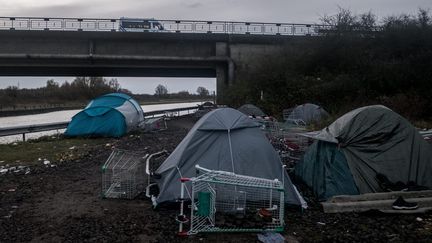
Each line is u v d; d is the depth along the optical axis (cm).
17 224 688
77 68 4191
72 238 624
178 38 3838
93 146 1650
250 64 3856
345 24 3603
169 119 3491
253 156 802
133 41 3806
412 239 629
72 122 1997
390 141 880
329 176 853
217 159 797
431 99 2731
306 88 3088
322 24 3984
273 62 3581
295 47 3741
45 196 870
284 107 3019
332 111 2738
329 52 3425
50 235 637
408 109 2616
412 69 2972
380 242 618
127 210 766
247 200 730
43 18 3725
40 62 3719
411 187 838
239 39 3919
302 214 751
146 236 634
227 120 846
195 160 801
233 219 680
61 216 732
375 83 3028
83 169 1165
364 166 857
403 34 3316
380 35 3462
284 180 788
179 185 771
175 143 1752
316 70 3422
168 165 866
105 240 616
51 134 2261
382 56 3309
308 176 938
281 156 1152
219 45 3912
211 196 664
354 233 654
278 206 742
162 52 3866
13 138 2197
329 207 760
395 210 750
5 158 1349
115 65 3941
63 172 1122
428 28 3303
